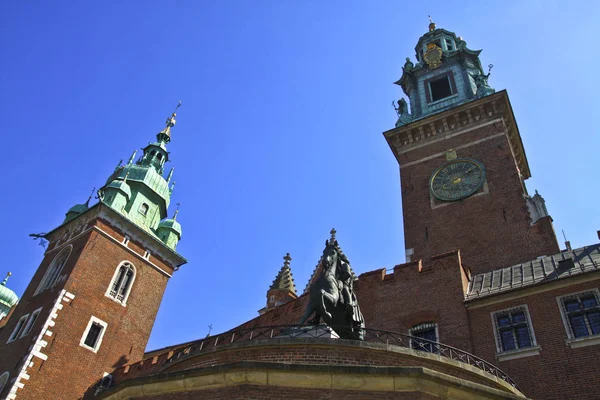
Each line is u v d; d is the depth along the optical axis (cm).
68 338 4312
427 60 5234
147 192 6009
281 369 1434
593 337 2073
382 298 2777
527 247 3192
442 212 3766
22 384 3862
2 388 3922
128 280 5141
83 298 4603
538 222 3281
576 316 2191
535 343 2186
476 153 4034
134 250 5331
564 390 2012
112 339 4656
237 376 1457
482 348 2300
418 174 4172
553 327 2195
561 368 2067
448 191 3881
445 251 3497
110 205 5369
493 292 2495
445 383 1391
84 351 4375
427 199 3934
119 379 4094
